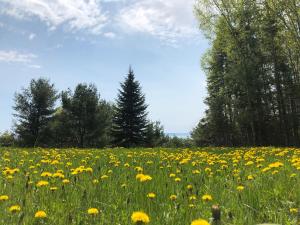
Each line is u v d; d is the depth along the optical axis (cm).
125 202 546
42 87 6738
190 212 487
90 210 460
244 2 4247
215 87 6112
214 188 646
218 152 1758
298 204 536
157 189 636
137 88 6462
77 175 777
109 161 1144
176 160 1141
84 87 6988
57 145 7025
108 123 7150
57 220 468
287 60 4991
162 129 8744
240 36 4225
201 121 6191
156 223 448
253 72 4094
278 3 4175
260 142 4469
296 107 4906
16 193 619
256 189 615
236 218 459
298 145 4769
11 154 1478
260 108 4469
